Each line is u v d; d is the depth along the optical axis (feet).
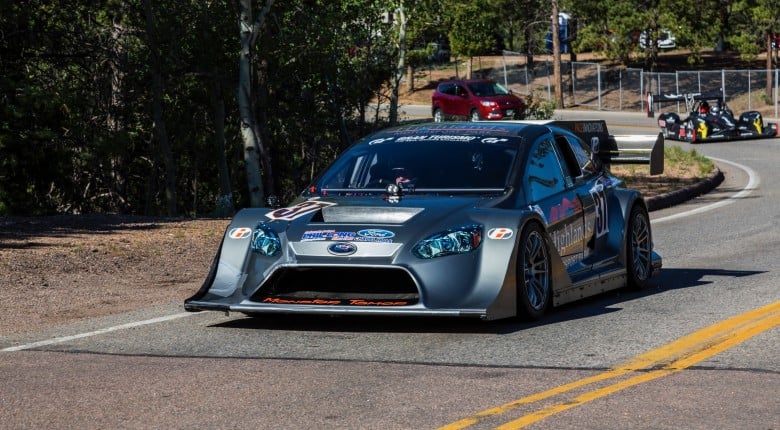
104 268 94.84
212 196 289.53
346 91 233.14
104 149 193.16
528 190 69.15
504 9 528.22
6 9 175.01
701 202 167.84
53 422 44.37
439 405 45.98
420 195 68.08
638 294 79.00
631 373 51.65
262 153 216.54
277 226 65.16
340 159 73.51
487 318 61.21
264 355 57.52
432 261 61.67
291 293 63.67
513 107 370.12
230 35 196.03
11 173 186.50
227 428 42.98
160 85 195.52
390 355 56.95
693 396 46.80
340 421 43.70
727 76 475.72
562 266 69.46
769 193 177.17
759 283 82.48
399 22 253.65
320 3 211.82
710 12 460.96
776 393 47.14
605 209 78.28
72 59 198.18
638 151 103.04
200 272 95.45
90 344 61.82
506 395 47.57
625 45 483.92
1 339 64.39
